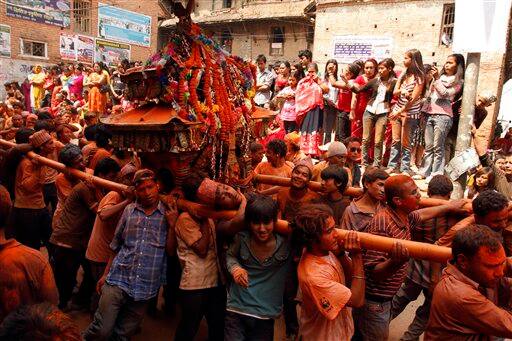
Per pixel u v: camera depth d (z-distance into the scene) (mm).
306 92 7031
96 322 2902
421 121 6191
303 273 2424
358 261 2459
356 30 14539
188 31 3295
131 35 23594
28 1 19172
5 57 18734
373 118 6586
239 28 25328
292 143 5309
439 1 13195
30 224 4590
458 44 5020
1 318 2154
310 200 3752
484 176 4176
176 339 3033
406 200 2783
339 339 2490
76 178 4086
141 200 3033
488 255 1966
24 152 4547
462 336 2074
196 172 3168
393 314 3535
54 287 2303
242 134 3492
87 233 3871
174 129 2824
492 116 10148
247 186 3576
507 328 1937
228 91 3449
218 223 2982
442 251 2221
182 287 2953
